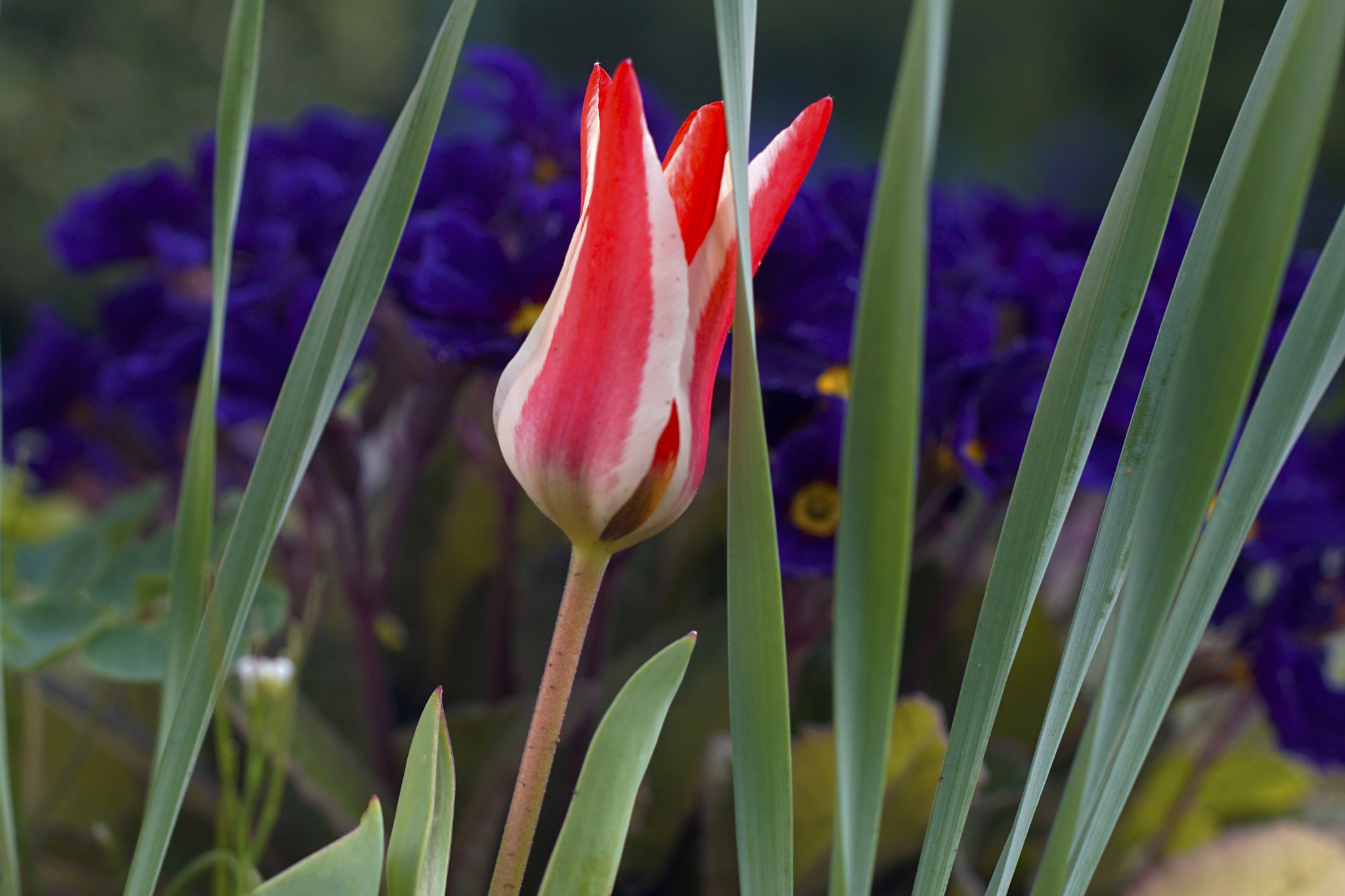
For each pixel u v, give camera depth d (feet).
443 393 2.39
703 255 1.75
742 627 1.76
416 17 17.81
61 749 2.44
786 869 1.77
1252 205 1.68
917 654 2.43
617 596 2.67
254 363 2.44
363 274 1.79
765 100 34.42
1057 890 1.77
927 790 2.06
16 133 14.48
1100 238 1.75
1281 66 1.67
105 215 3.07
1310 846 2.34
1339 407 3.78
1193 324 1.70
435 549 2.80
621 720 1.79
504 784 2.16
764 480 1.74
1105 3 25.53
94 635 2.10
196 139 3.12
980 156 27.73
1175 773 2.85
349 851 1.80
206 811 2.32
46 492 3.82
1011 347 2.28
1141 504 1.73
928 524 2.23
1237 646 2.50
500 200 2.68
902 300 1.69
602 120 1.72
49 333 3.34
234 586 1.80
